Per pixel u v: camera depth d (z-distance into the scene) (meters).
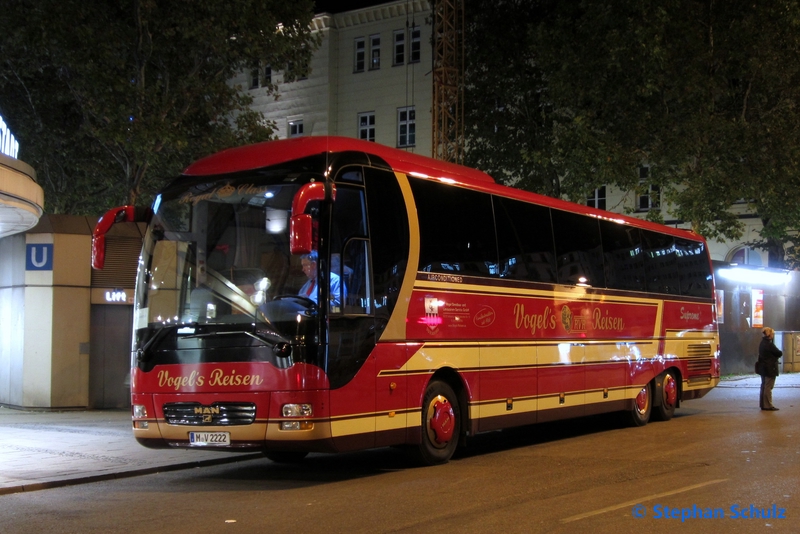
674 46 28.05
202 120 25.80
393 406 10.80
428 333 11.50
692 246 19.80
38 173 29.25
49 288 19.16
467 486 10.03
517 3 35.81
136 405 10.54
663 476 10.53
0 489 9.77
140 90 22.53
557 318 14.45
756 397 23.84
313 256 9.94
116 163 28.17
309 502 9.12
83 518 8.40
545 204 14.55
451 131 38.19
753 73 28.67
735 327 33.56
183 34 22.88
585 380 15.12
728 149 28.09
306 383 9.70
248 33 23.36
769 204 29.19
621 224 16.86
